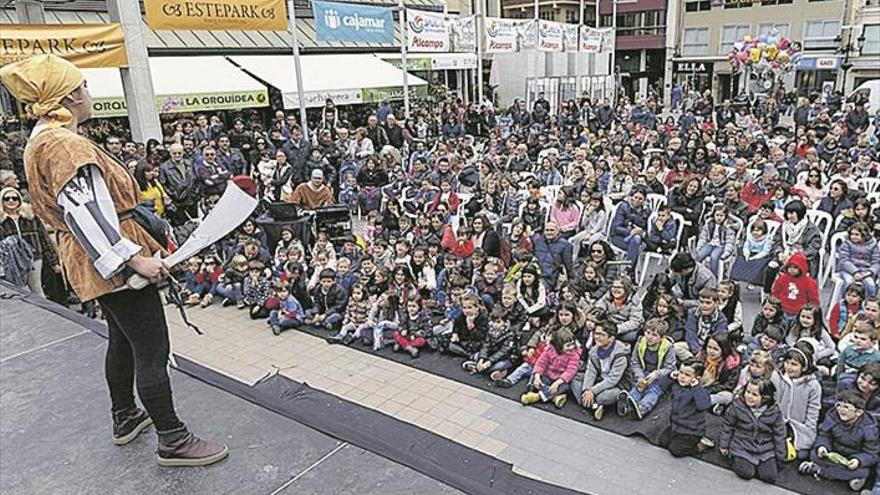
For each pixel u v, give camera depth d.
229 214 1.96
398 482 1.81
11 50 8.50
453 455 2.08
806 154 11.01
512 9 37.47
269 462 1.94
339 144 12.84
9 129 13.20
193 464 1.93
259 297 7.29
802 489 4.06
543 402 5.22
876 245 6.68
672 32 37.91
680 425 4.41
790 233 7.34
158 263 1.81
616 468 4.33
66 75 1.81
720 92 37.28
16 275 6.61
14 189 6.86
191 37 18.00
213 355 6.39
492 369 5.71
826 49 33.38
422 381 5.70
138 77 10.24
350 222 9.57
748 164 11.01
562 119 19.66
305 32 21.05
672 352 5.01
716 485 4.12
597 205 8.48
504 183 9.94
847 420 4.05
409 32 15.29
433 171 11.58
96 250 1.70
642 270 8.25
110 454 2.05
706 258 7.57
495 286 6.86
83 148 1.73
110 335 2.07
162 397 1.93
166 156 9.66
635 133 15.63
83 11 16.52
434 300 6.78
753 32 35.56
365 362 6.13
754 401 4.17
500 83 28.09
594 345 5.17
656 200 8.84
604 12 39.25
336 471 1.88
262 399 2.33
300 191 9.52
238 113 18.62
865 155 10.50
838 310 5.87
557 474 4.28
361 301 6.70
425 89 22.06
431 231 8.50
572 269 7.50
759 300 7.29
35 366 2.70
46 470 1.98
